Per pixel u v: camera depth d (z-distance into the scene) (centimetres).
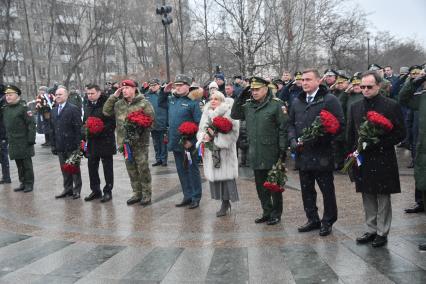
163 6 1638
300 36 2403
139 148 750
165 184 925
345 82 972
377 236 512
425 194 522
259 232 588
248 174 1002
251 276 440
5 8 3020
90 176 812
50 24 3481
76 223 668
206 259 495
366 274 430
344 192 785
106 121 785
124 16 3491
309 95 566
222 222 645
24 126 890
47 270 478
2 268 488
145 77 3238
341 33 3128
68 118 821
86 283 439
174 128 730
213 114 667
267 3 2155
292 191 813
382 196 507
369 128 486
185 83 725
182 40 2278
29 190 905
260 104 607
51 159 1342
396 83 995
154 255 516
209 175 666
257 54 2262
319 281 419
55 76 4022
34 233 623
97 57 3525
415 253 481
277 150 604
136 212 719
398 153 1192
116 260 503
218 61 2611
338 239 542
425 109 504
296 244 531
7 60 3162
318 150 550
